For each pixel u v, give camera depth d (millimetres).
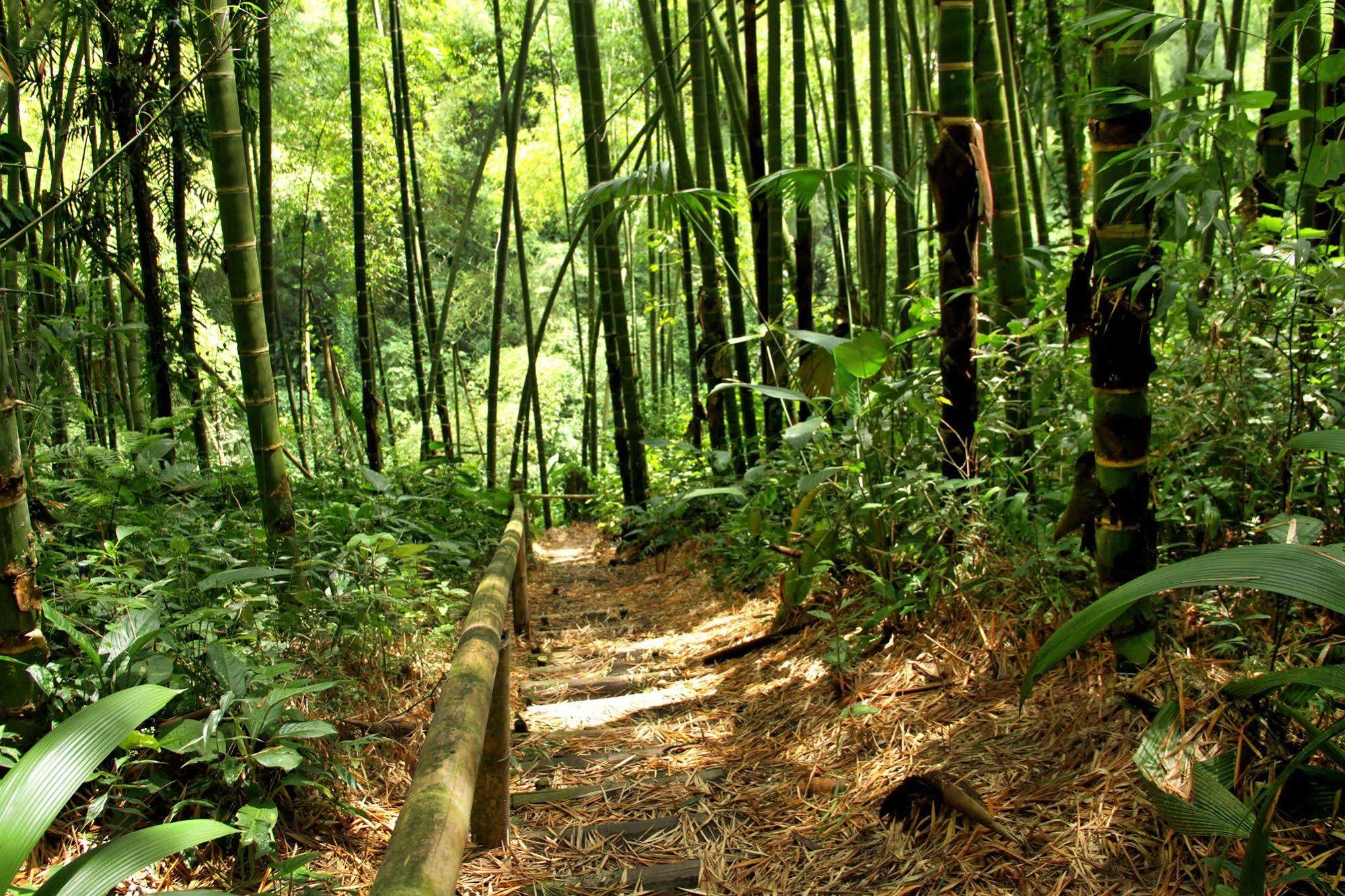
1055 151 5941
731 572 4383
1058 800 1679
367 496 3859
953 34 2521
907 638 2549
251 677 1759
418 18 9812
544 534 9453
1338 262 1888
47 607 1688
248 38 2793
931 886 1564
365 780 2002
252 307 2387
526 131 15406
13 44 2963
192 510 2666
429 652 2779
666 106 5141
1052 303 2908
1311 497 1927
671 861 1843
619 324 6824
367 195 9531
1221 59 6383
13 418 1615
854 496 2838
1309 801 1401
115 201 4051
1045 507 2545
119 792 1683
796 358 3713
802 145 4855
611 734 2633
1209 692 1711
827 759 2174
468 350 18250
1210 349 2059
